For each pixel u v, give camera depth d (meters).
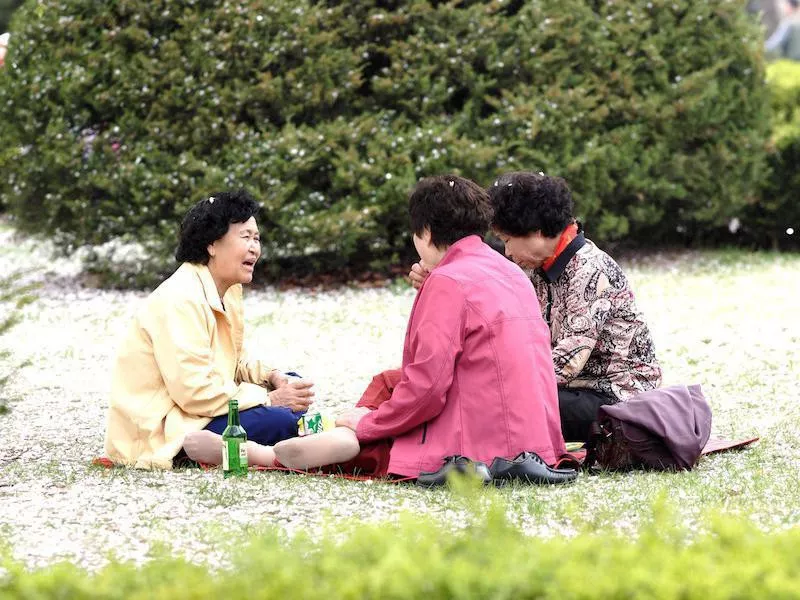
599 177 18.66
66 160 17.38
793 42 44.12
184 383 8.19
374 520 6.52
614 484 7.51
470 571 4.16
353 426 7.88
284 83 17.84
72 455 8.88
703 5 19.70
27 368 12.72
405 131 18.27
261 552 4.61
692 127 19.44
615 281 8.45
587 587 4.07
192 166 17.28
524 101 18.31
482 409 7.53
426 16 18.50
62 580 4.40
